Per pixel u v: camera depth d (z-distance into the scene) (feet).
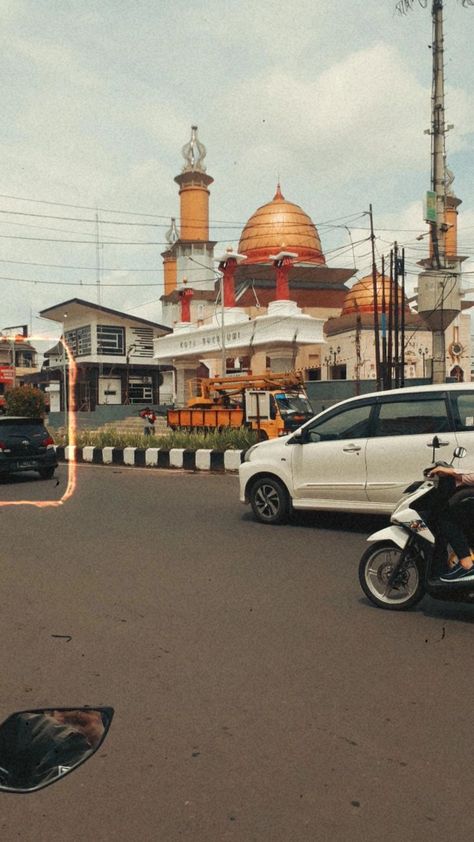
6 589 19.36
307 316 119.65
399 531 16.80
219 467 54.03
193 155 231.50
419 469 25.43
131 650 14.21
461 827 7.99
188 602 17.75
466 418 24.97
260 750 9.89
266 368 170.50
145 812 8.40
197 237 225.15
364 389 116.57
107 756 9.78
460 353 175.42
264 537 26.66
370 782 8.98
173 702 11.59
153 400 165.58
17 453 49.70
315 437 28.40
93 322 156.15
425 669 13.00
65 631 15.57
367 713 11.07
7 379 140.87
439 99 76.13
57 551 24.53
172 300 226.58
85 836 7.95
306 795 8.70
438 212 77.25
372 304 165.37
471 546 16.53
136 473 54.29
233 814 8.32
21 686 12.41
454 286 78.28
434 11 74.54
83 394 160.86
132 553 23.94
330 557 22.98
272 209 187.83
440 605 17.49
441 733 10.35
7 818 8.34
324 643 14.52
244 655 13.83
